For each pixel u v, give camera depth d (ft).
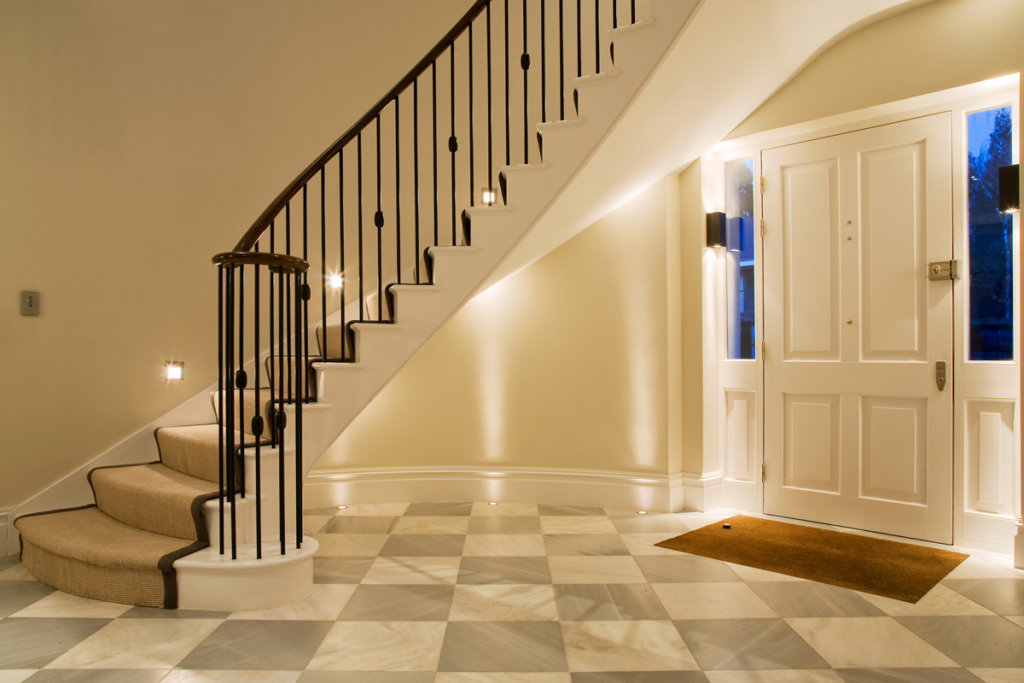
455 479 12.89
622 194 11.60
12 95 9.86
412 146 13.75
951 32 9.39
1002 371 9.36
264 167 12.35
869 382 10.62
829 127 11.08
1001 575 8.38
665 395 12.04
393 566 8.80
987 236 9.64
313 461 9.07
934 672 5.79
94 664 5.93
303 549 7.80
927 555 9.25
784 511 11.55
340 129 13.07
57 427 10.12
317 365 9.12
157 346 11.16
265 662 5.96
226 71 12.02
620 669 5.83
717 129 11.23
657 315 12.14
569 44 13.89
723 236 12.03
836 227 11.04
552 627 6.76
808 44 9.98
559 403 12.78
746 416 12.10
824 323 11.16
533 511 12.01
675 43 8.14
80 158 10.44
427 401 12.97
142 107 11.12
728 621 6.93
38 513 9.66
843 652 6.19
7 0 9.88
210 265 11.78
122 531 8.60
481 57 14.14
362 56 13.34
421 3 13.84
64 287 10.23
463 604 7.42
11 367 9.71
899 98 9.87
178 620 6.97
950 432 9.80
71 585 7.79
